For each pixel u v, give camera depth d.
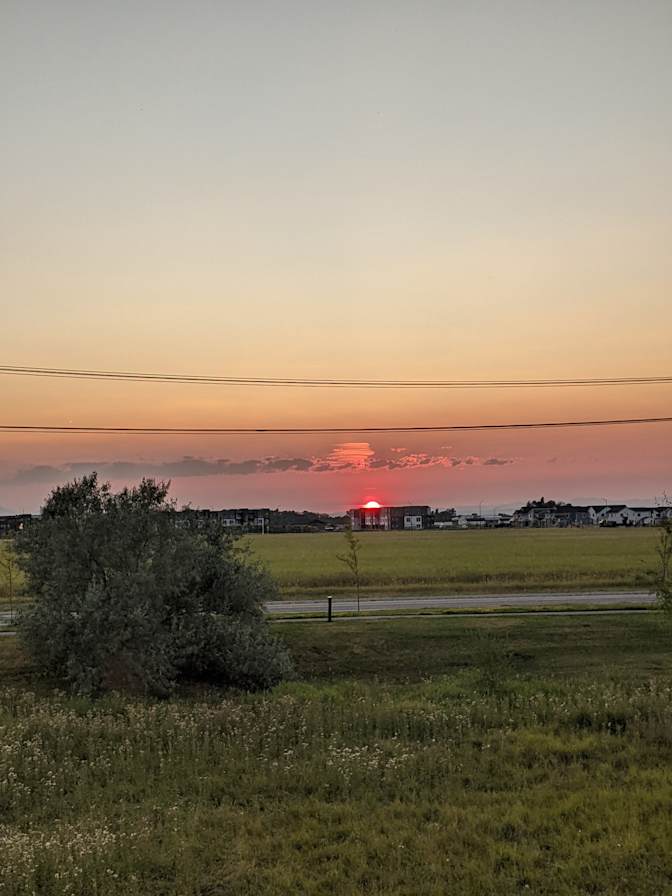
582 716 15.04
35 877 8.05
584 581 47.91
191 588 23.78
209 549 24.41
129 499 22.86
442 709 15.88
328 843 9.17
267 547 106.00
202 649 22.56
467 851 8.78
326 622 30.97
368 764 11.88
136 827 9.52
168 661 20.98
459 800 10.45
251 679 22.50
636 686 19.03
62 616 21.12
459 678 21.31
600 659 24.73
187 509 24.84
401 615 32.91
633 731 13.64
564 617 31.41
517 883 8.04
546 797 10.50
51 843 8.81
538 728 14.20
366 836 9.23
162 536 22.53
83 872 8.13
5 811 10.49
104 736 13.98
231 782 11.46
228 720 14.84
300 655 26.27
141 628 20.61
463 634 28.08
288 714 15.16
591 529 184.25
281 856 8.80
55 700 18.67
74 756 12.80
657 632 28.09
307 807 10.24
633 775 11.21
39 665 22.33
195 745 12.98
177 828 9.47
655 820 9.43
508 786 11.09
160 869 8.43
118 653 20.56
